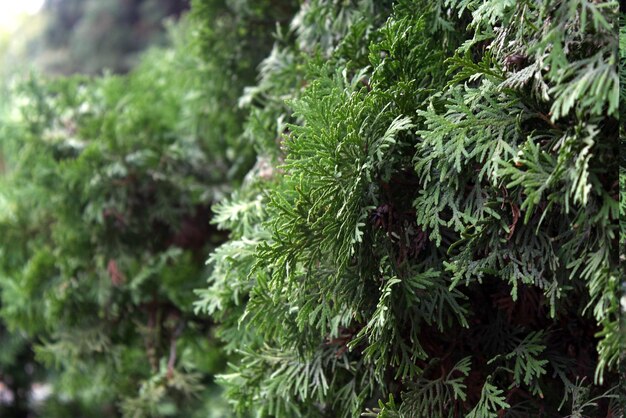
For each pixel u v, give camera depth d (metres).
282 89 0.82
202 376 1.11
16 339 1.77
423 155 0.66
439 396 0.67
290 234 0.66
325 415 0.76
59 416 1.74
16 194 1.25
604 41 0.60
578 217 0.62
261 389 0.75
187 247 1.16
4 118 1.23
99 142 1.08
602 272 0.61
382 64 0.67
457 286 0.69
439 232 0.67
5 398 2.01
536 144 0.63
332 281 0.68
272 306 0.71
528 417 0.67
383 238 0.67
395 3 0.75
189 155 1.14
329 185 0.66
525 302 0.69
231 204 0.79
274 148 0.80
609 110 0.59
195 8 0.97
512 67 0.64
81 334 1.12
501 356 0.68
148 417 1.17
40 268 1.18
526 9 0.62
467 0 0.66
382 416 0.67
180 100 1.21
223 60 0.99
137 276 1.05
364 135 0.66
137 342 1.14
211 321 1.09
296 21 0.82
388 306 0.65
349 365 0.72
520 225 0.65
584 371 0.68
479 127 0.64
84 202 1.10
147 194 1.09
